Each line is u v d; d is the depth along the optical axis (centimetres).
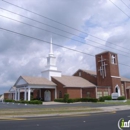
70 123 1291
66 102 4197
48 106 3016
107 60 5225
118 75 5362
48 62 5316
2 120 1488
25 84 4425
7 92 6969
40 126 1157
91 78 5625
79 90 4812
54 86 4756
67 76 5453
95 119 1516
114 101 4381
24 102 3997
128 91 5900
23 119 1531
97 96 4606
